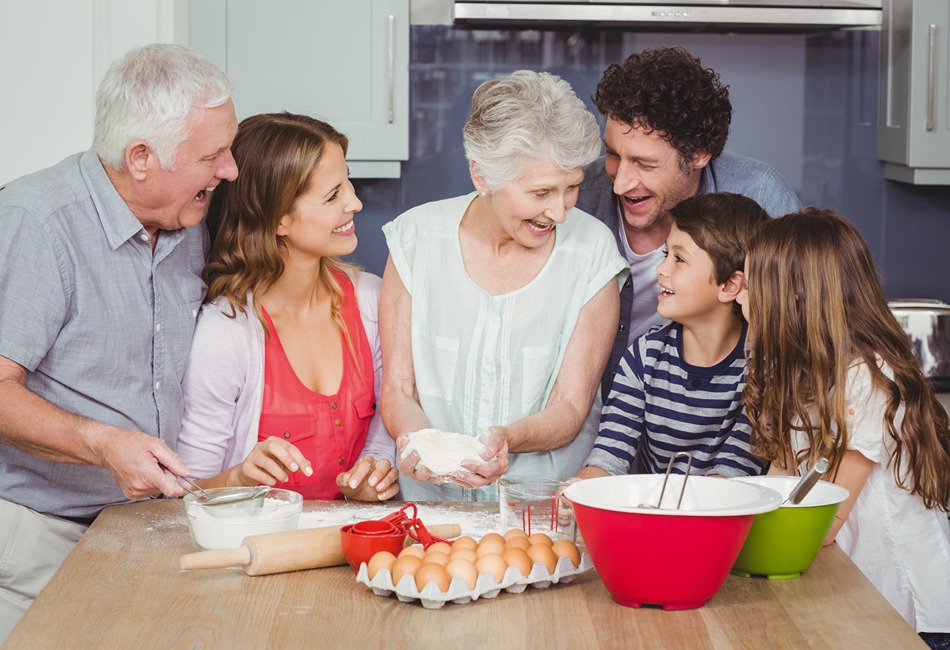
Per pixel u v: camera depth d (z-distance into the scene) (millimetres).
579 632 1284
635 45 3408
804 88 3457
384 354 2074
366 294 2148
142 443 1619
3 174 2949
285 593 1402
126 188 1808
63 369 1824
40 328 1762
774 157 3484
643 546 1320
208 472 1973
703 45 3432
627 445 2070
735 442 1986
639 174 2109
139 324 1864
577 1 3016
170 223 1863
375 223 3449
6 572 1837
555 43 3404
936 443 1745
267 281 1988
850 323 1752
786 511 1425
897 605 1808
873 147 3475
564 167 1807
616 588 1361
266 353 2006
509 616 1332
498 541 1441
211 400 1963
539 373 2020
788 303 1773
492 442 1764
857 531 1824
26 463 1862
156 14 2949
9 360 1746
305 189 1915
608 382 2387
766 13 3043
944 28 3139
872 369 1714
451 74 3410
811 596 1402
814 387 1747
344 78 3084
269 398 1995
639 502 1462
